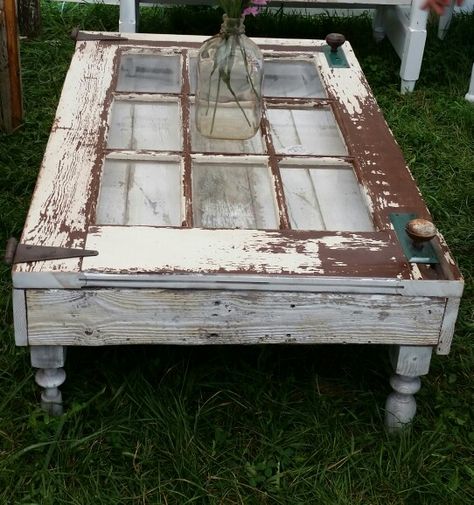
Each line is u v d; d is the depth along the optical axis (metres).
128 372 2.36
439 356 2.52
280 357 2.46
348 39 4.50
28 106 3.67
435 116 3.84
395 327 2.07
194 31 4.46
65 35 4.27
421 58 3.95
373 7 4.34
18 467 2.08
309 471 2.12
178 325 2.03
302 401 2.33
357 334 2.08
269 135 2.60
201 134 2.59
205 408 2.28
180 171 2.40
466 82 4.11
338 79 2.96
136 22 4.08
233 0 2.43
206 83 2.50
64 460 2.11
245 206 2.29
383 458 2.19
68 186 2.25
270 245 2.08
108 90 2.78
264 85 2.95
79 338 2.03
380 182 2.37
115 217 2.20
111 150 2.44
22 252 1.98
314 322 2.05
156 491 2.06
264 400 2.32
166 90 2.86
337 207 2.32
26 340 2.02
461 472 2.18
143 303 2.00
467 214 3.21
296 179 2.44
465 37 4.48
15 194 3.12
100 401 2.27
